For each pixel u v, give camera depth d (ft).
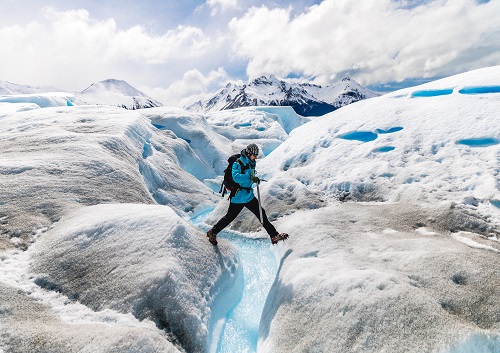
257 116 88.12
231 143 64.69
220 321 11.55
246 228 19.92
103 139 24.12
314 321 9.61
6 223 13.17
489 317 8.53
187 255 12.19
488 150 19.39
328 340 8.89
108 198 17.31
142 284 10.23
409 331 8.21
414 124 24.84
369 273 10.25
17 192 15.12
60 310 9.55
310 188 22.70
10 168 17.11
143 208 14.32
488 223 14.30
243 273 15.37
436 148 21.49
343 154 25.34
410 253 11.87
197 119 53.98
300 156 28.32
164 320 9.57
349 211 17.62
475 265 10.49
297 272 11.91
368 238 14.28
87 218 13.35
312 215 17.53
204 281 11.85
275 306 11.25
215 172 45.62
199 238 13.98
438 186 18.10
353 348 8.41
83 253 11.51
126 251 11.62
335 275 10.85
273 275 15.02
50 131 25.98
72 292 10.21
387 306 8.91
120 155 23.52
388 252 12.46
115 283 10.40
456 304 9.00
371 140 26.53
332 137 28.50
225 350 10.56
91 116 32.60
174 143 37.45
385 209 17.33
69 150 20.89
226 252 14.43
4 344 7.44
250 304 13.16
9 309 8.77
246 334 11.42
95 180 18.39
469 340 7.68
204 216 26.27
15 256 11.67
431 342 7.83
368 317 8.82
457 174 18.49
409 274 10.46
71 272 10.82
